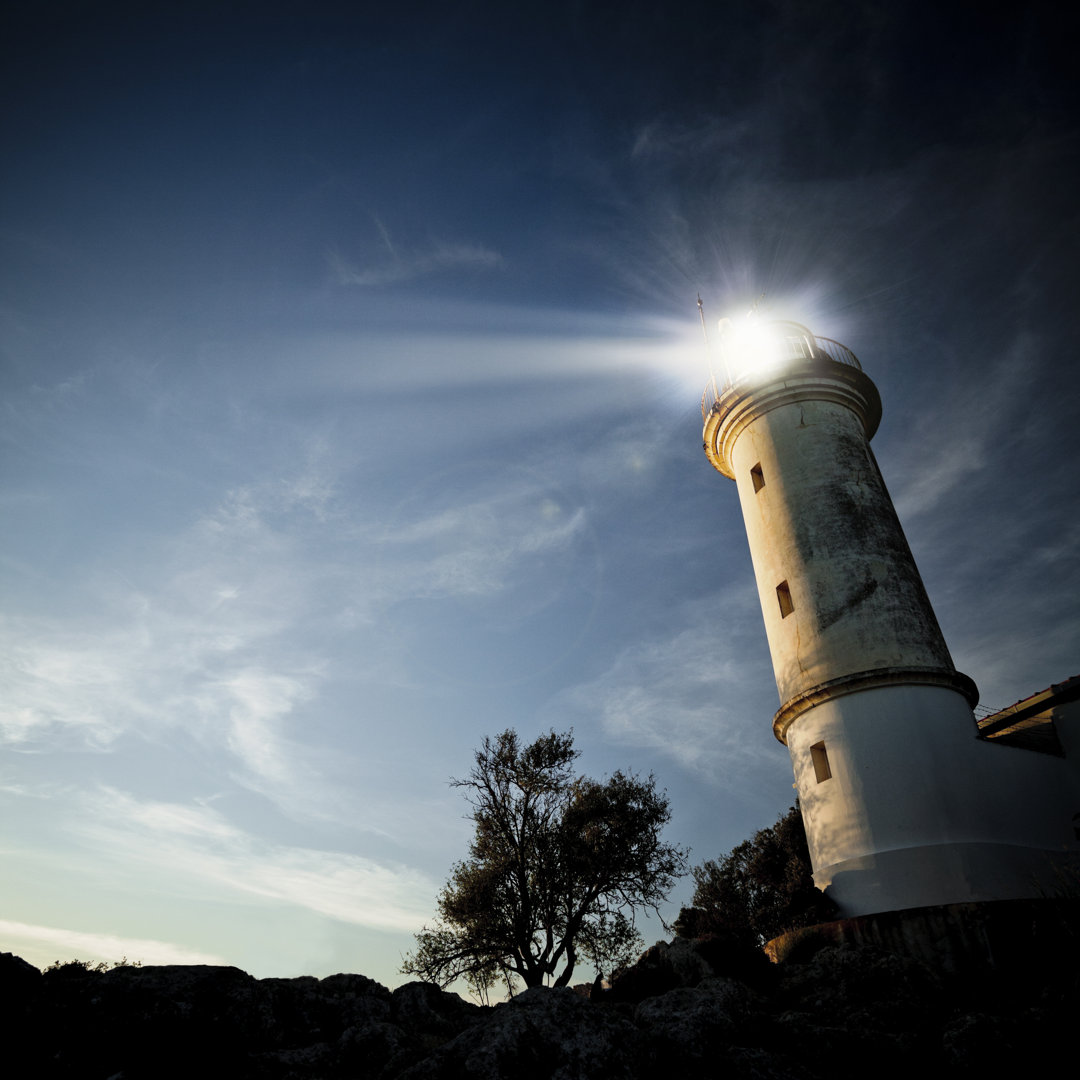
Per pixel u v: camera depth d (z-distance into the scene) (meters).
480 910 24.25
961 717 23.23
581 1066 12.15
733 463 30.02
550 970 23.83
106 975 15.64
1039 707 24.88
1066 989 15.41
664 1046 13.62
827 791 22.80
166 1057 13.45
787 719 24.78
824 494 26.42
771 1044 14.92
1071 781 23.50
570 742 27.61
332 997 17.16
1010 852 21.27
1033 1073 13.24
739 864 32.12
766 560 26.91
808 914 21.50
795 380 28.47
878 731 22.59
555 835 25.55
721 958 19.45
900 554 25.70
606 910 24.92
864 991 17.14
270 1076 13.58
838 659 23.88
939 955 18.72
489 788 26.84
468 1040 12.65
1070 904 18.08
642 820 25.89
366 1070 14.02
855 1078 13.89
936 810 21.36
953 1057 13.80
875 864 21.14
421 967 24.05
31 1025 13.70
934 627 24.83
